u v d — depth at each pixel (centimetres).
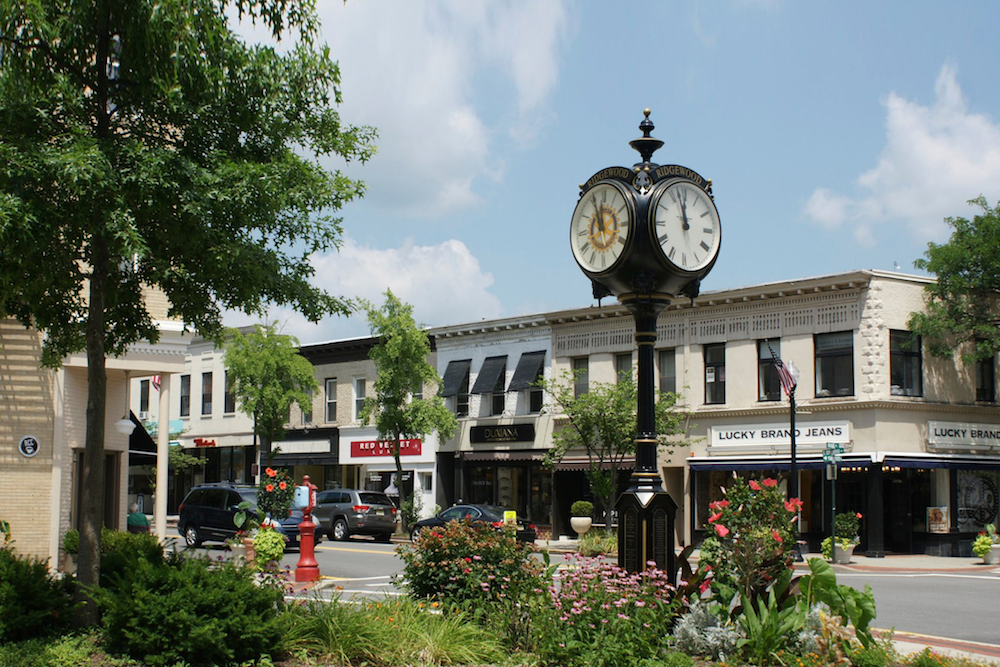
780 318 3262
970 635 1477
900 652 1180
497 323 4059
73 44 1058
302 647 1019
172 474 5466
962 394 3189
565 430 3372
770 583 1075
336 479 4747
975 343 3184
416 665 983
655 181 1073
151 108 1100
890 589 2136
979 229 3097
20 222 951
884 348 3041
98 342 1090
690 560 2741
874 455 2978
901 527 3120
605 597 979
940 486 3092
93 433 1081
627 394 3278
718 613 1055
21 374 1989
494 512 3156
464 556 1222
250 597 997
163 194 1045
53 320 1218
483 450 4084
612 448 3425
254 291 1152
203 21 1070
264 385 3959
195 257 1134
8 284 1067
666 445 3372
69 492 2044
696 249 1089
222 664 964
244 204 1075
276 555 1816
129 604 967
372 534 3719
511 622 1078
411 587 1249
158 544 1348
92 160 970
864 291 3066
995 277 3048
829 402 3103
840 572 2600
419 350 3922
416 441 4331
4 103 1027
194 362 5284
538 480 3931
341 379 4681
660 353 3606
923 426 3097
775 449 3216
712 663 993
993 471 3203
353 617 1056
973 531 3127
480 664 998
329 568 2480
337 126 1199
